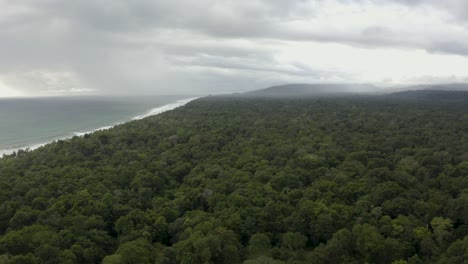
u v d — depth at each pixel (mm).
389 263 50719
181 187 77562
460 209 60000
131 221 60312
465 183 72438
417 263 49188
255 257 51500
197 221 59000
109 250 55688
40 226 55375
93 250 52188
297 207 64812
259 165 90000
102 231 57438
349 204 67688
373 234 52531
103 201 66375
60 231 55281
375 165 87938
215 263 50844
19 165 93438
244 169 87938
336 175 79062
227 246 51688
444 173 83938
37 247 49500
